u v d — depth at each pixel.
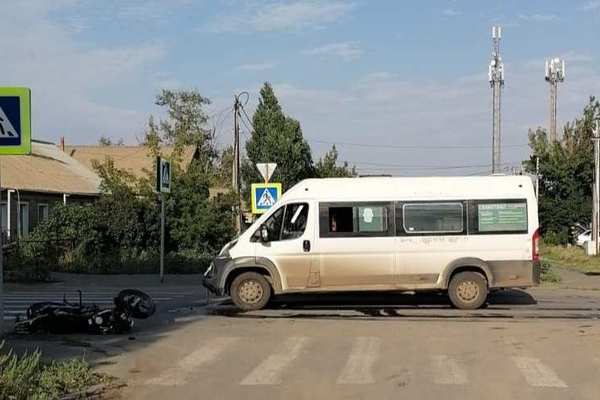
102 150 55.91
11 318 14.02
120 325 11.75
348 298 16.77
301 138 48.59
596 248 41.59
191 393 7.90
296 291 14.84
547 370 9.03
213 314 14.38
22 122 9.33
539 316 13.94
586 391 7.95
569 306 15.54
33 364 7.93
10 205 33.50
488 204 14.99
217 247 28.78
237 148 38.84
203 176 29.14
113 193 28.44
